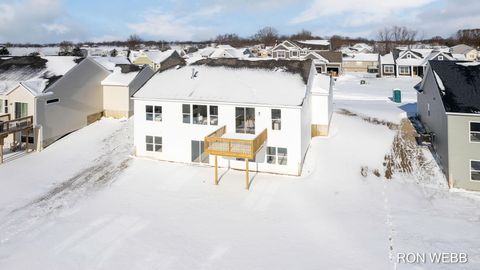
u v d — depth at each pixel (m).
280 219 20.59
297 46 88.56
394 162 28.55
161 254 17.02
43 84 35.16
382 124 35.56
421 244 17.78
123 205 22.50
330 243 18.00
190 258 16.69
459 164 25.11
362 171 27.19
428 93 32.28
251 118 27.52
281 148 27.02
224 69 32.09
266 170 27.47
